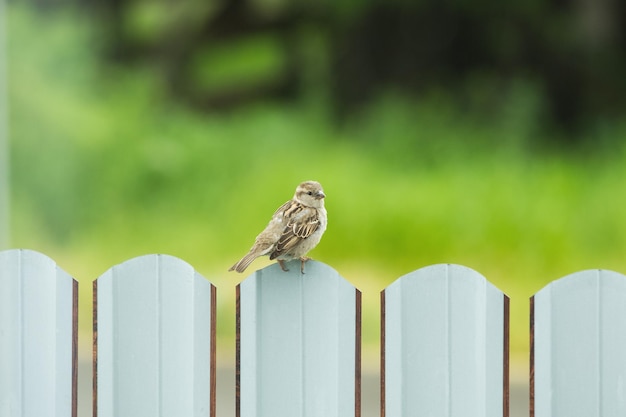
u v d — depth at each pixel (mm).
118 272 5430
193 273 5387
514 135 19312
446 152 18578
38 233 16625
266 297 5355
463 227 15180
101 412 5469
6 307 5504
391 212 15500
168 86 21469
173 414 5430
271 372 5367
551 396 5242
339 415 5328
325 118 20688
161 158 17891
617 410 5207
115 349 5441
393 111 20094
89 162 17750
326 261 15008
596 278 5195
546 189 16391
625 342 5188
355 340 5301
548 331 5230
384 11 21719
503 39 21594
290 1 22031
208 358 5391
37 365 5512
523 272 14289
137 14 21547
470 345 5215
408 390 5258
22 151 17531
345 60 21781
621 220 15203
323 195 5797
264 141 19156
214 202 17188
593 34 21844
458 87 21047
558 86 21438
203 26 22031
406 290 5242
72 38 20016
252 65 21875
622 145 19531
